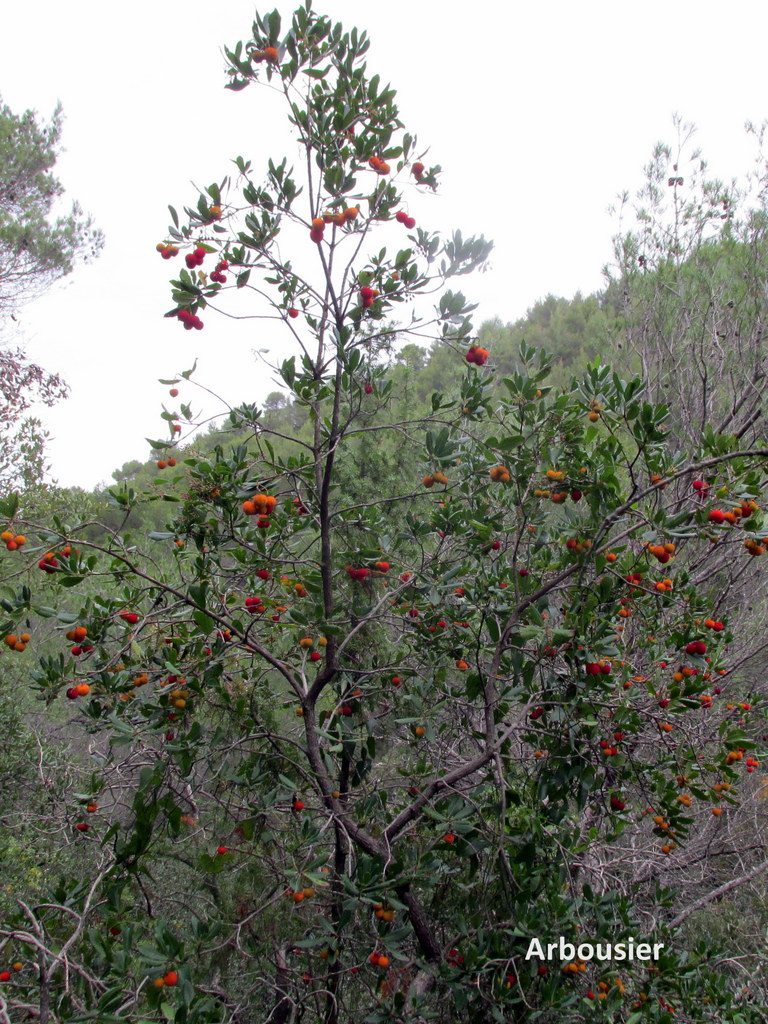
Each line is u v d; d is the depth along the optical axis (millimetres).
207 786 2717
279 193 2422
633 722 2404
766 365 5238
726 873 4367
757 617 4922
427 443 2578
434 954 2412
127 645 2238
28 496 5621
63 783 4004
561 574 2387
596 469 2465
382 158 2459
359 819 2469
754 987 3168
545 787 2500
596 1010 2123
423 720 2467
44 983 1674
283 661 2949
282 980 2570
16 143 8289
